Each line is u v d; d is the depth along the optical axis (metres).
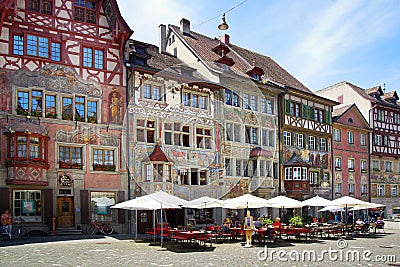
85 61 18.80
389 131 34.38
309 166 25.64
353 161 31.20
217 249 13.11
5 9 16.48
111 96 19.06
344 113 30.78
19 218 16.38
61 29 18.25
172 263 9.96
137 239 15.84
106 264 9.64
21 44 17.34
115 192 18.61
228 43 28.81
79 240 15.36
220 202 11.71
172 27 25.38
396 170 34.91
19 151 16.42
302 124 26.95
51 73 17.73
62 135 17.67
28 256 10.80
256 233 15.37
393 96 36.41
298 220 18.69
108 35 19.41
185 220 20.36
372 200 32.44
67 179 17.56
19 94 17.06
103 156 18.66
